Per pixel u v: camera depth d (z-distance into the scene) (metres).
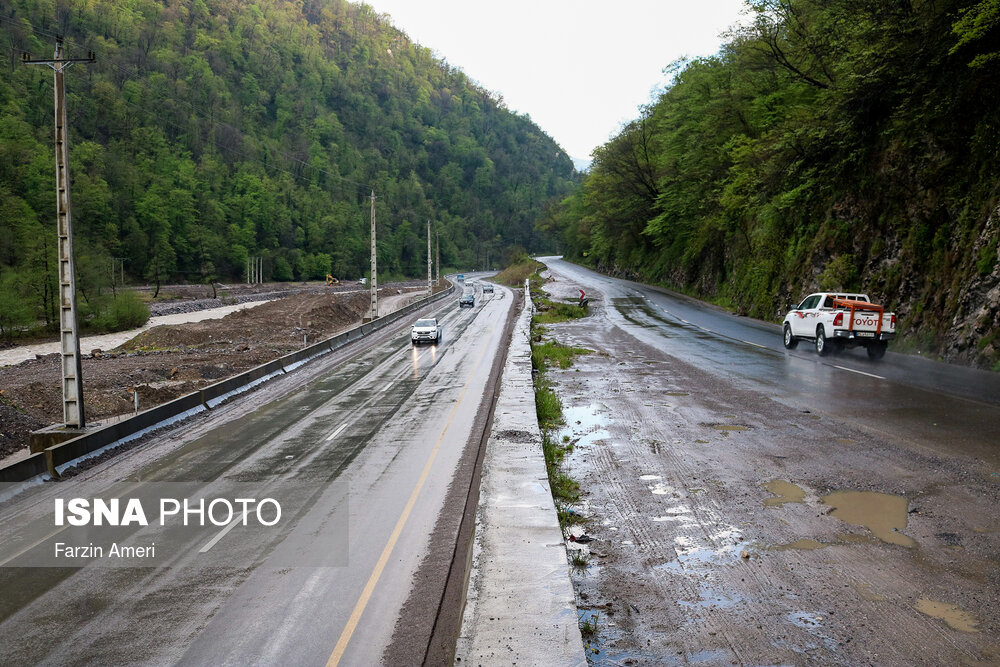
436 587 7.54
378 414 18.16
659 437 13.07
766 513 8.70
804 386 18.00
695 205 61.84
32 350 43.25
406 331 44.34
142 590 7.72
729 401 16.34
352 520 9.85
